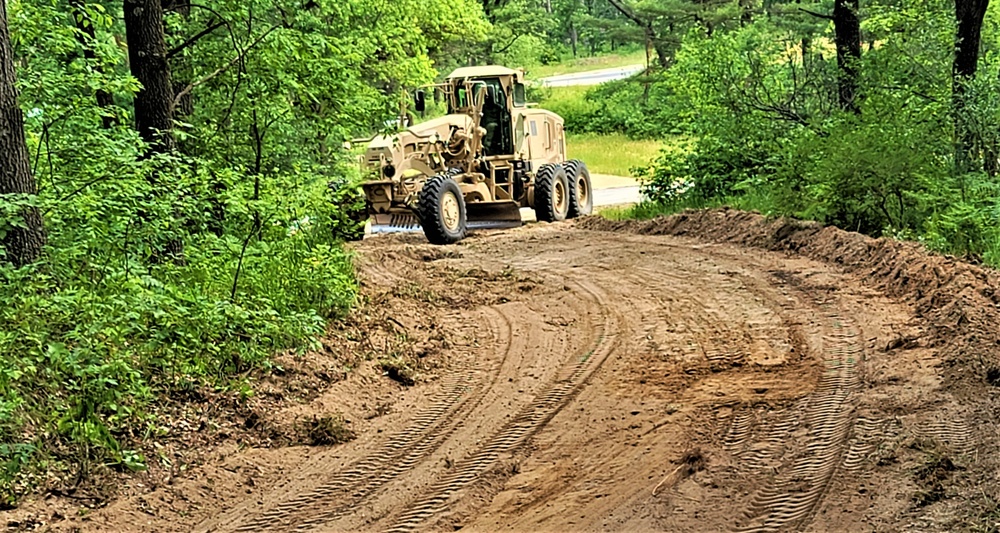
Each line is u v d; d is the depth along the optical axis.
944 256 11.52
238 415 7.62
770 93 19.83
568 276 13.22
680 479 6.28
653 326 10.23
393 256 15.26
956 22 16.77
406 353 9.47
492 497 6.20
